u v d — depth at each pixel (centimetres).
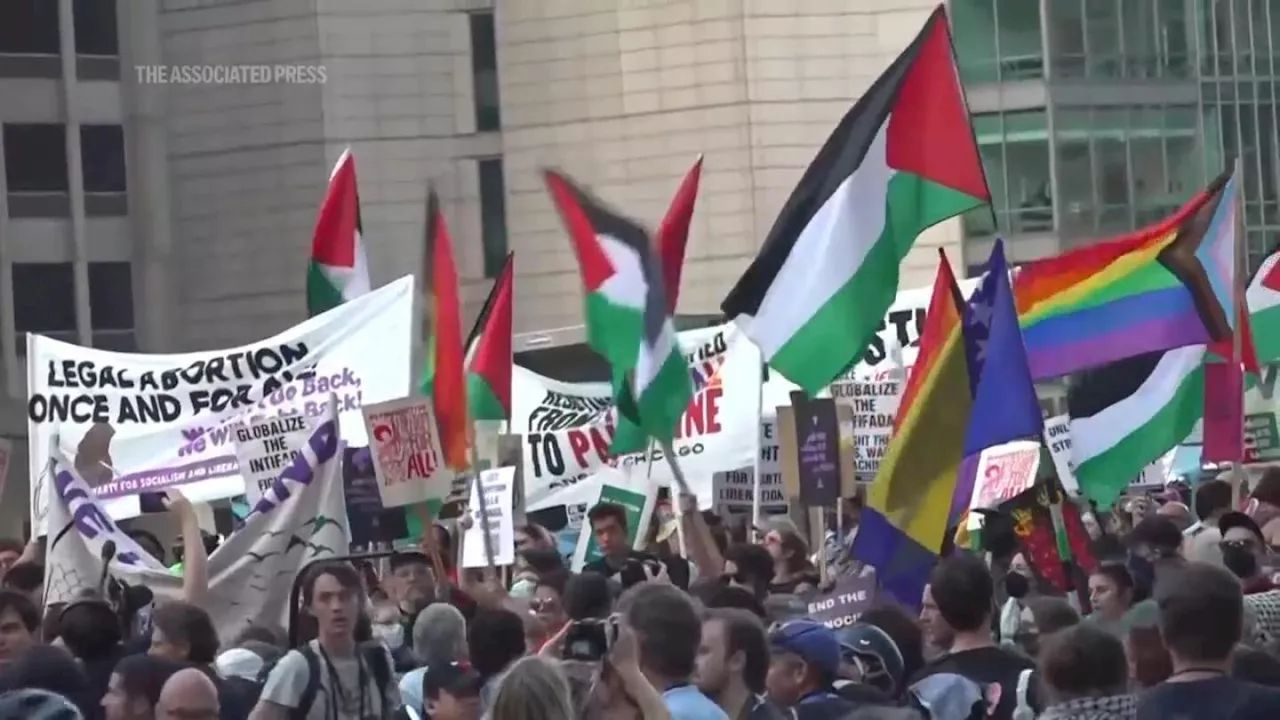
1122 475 1977
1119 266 1855
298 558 1528
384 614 1534
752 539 2073
